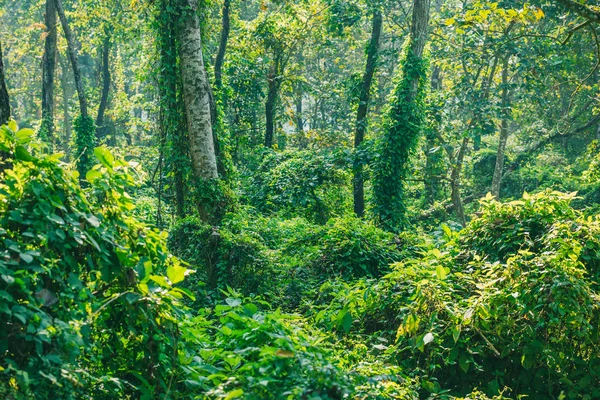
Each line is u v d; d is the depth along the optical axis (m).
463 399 5.59
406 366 6.37
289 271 9.77
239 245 9.48
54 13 27.19
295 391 3.67
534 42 22.25
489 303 6.21
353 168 19.16
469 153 30.83
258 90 26.39
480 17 10.31
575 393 5.98
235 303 5.48
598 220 7.09
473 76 24.14
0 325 3.66
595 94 28.02
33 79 45.50
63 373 3.63
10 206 3.93
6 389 3.35
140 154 30.23
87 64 46.47
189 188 13.10
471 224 8.27
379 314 7.14
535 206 7.80
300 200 18.69
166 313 4.50
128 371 4.42
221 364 4.98
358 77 24.20
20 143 4.03
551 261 6.21
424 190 29.59
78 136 24.95
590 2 17.14
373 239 10.85
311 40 29.28
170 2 12.97
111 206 4.45
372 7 22.69
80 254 4.16
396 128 18.33
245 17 42.94
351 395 4.10
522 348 6.04
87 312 4.23
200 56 13.02
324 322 7.05
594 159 24.25
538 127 28.36
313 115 41.72
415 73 18.42
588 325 5.82
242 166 25.52
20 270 3.66
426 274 6.90
